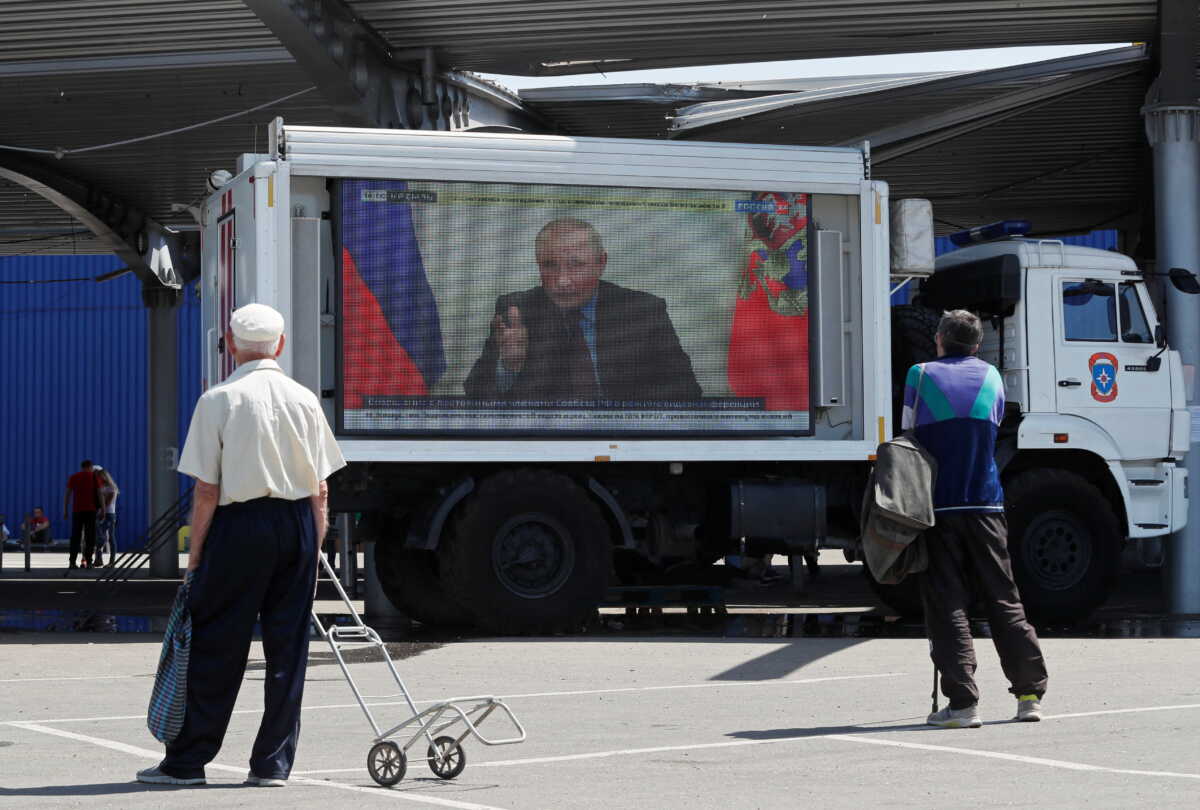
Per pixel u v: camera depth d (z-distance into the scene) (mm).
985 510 18219
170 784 14086
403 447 29656
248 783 14133
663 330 30938
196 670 14078
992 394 18375
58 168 52812
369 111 35594
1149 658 25609
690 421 30984
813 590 44250
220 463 14000
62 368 95438
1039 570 32188
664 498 32094
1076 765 15078
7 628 33344
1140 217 54625
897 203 32219
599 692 21578
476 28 35438
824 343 31781
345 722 18891
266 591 14172
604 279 30703
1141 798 13227
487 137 30203
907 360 33500
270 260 28781
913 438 18484
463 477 30500
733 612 36219
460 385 30047
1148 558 53000
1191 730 17531
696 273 31125
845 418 31984
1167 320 35219
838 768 15023
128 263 58750
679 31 36000
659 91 44281
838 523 32656
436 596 33719
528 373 30344
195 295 84875
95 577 59938
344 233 29500
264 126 47250
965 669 17922
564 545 30344
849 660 25625
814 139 47438
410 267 29812
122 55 40188
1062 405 32750
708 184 31156
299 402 14281
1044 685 18328
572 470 31312
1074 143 48500
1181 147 35594
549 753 16188
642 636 30109
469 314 30109
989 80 40938
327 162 29312
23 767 15281
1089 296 33156
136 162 51844
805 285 31625
